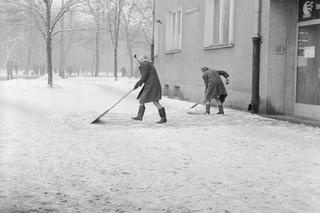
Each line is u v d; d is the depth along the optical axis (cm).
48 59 2328
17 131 920
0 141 812
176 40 1948
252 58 1270
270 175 586
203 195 502
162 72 2098
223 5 1510
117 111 1317
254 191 516
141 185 541
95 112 1275
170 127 987
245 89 1322
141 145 779
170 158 682
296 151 734
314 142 814
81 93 2009
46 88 2253
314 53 1159
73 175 586
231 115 1209
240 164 646
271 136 877
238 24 1359
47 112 1257
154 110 1363
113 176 581
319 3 1144
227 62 1437
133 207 462
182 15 1839
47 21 2338
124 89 2361
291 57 1231
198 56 1673
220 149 748
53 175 585
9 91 2066
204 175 586
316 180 561
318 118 1133
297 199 488
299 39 1220
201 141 819
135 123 1059
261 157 691
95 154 708
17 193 508
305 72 1191
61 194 506
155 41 2225
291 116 1180
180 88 1859
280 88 1223
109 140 825
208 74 1222
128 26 4884
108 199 489
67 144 788
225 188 529
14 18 3631
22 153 712
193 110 1351
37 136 864
